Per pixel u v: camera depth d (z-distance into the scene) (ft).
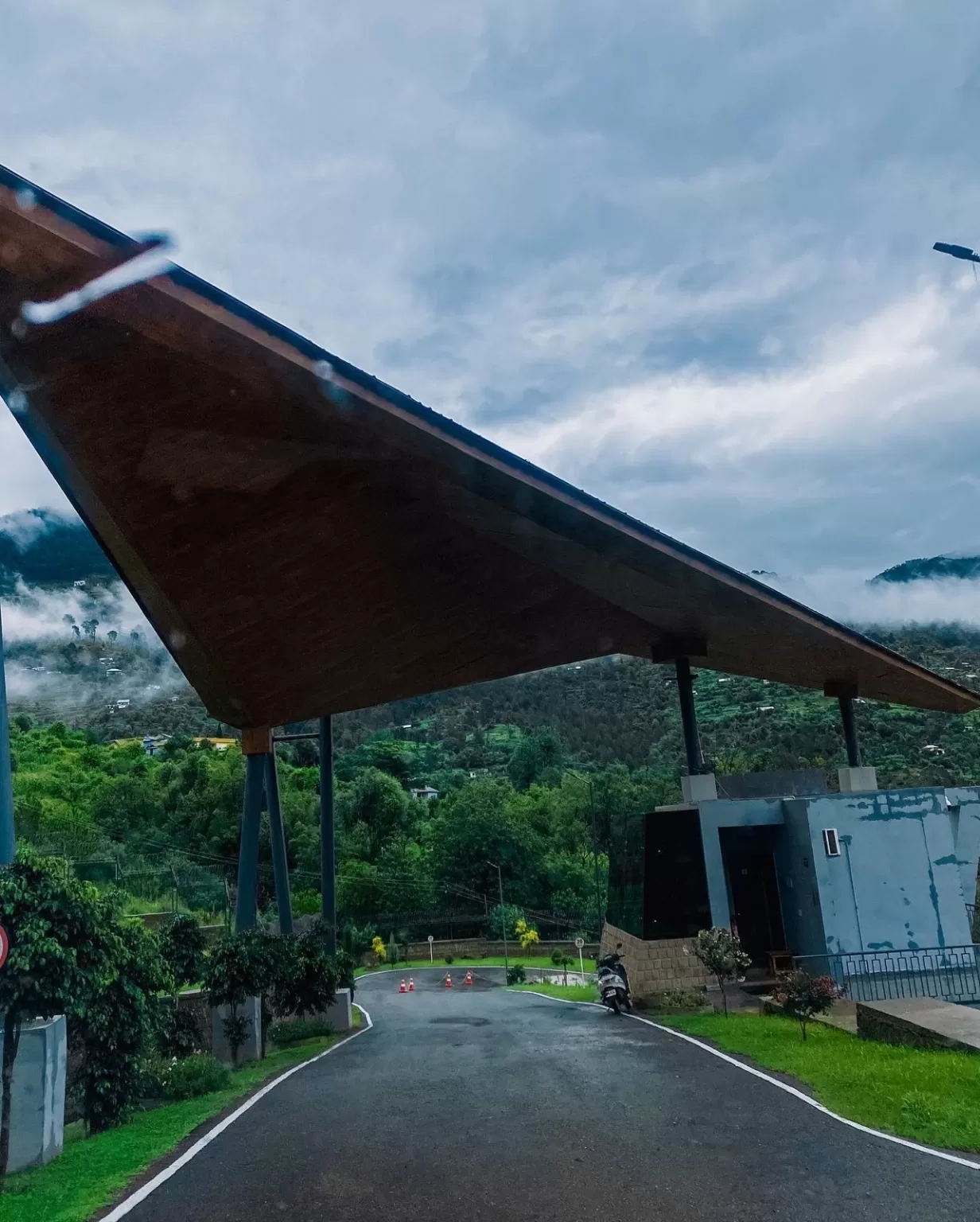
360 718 408.87
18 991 20.66
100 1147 23.12
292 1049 52.34
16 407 32.48
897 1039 32.76
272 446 35.68
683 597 50.19
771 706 278.46
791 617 50.21
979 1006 49.93
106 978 23.13
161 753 255.09
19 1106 21.48
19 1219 16.76
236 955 45.62
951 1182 16.87
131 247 25.55
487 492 39.78
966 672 277.85
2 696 24.36
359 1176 18.60
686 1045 35.55
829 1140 20.08
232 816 195.72
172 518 39.65
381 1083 30.96
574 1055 34.73
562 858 221.05
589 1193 16.81
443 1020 65.36
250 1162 20.38
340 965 62.90
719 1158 18.95
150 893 117.70
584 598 54.03
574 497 39.75
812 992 37.35
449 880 212.43
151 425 33.60
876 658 55.62
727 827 55.98
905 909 51.44
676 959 54.49
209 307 28.12
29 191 23.61
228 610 47.67
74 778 201.05
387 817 232.12
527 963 179.93
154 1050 40.19
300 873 201.36
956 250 26.13
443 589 50.83
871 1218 15.08
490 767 325.21
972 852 53.67
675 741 269.85
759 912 57.77
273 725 65.16
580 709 375.45
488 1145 20.71
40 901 21.74
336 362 31.22
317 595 48.52
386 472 38.45
